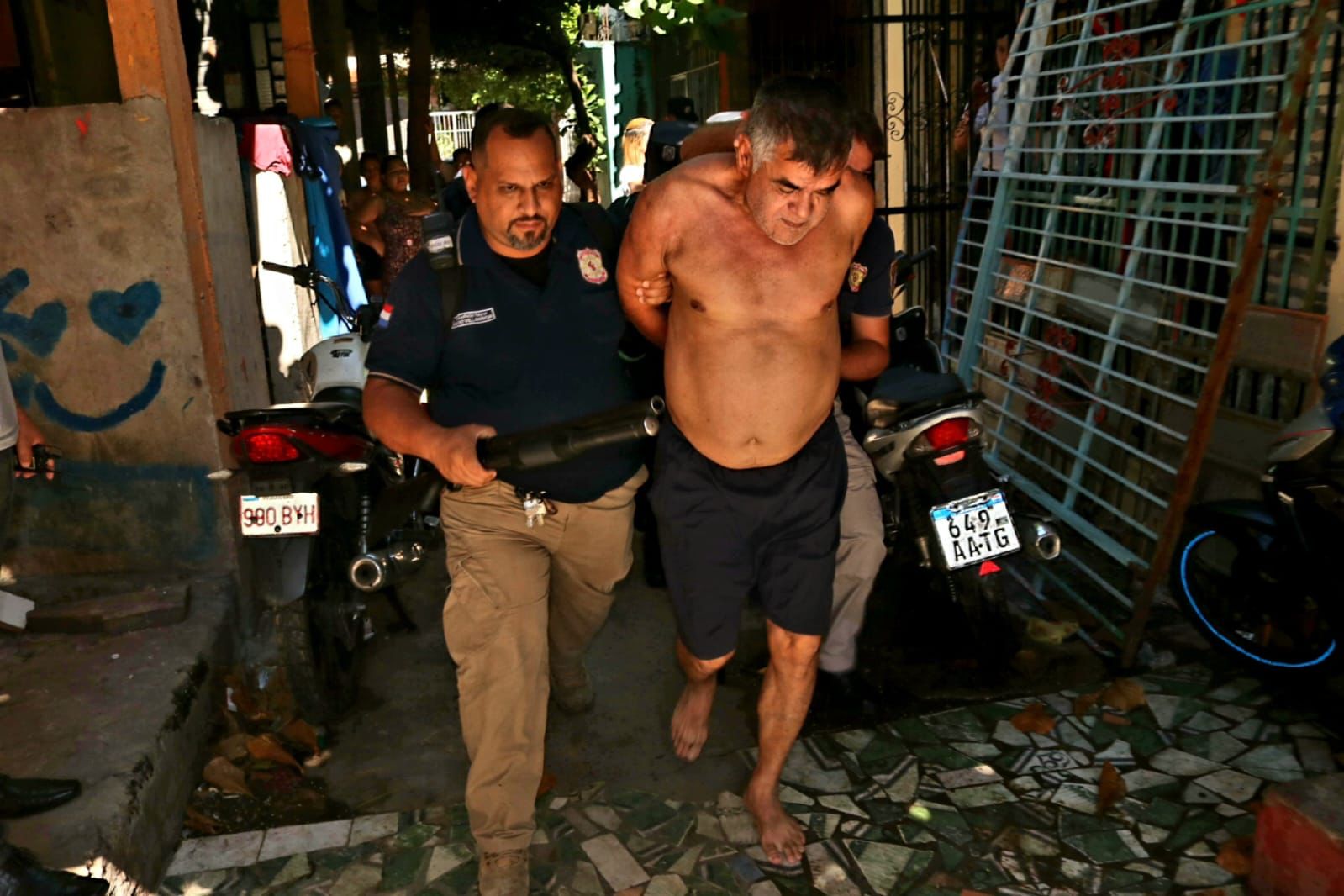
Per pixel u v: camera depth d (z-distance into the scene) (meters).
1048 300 5.20
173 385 3.91
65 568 4.07
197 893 2.80
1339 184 3.91
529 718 2.68
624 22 23.02
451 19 17.08
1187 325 4.24
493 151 2.51
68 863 2.51
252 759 3.38
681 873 2.82
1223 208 4.22
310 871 2.86
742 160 2.42
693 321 2.60
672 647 4.03
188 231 3.81
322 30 13.44
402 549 3.39
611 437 2.30
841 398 3.85
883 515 3.95
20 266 3.80
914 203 7.16
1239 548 3.61
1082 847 2.88
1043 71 5.80
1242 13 3.90
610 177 24.06
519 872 2.64
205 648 3.59
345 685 3.67
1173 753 3.25
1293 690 3.54
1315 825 2.49
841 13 7.37
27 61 6.83
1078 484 4.47
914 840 2.93
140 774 2.87
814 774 3.21
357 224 8.45
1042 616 4.13
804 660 2.83
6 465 3.01
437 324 2.66
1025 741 3.34
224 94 11.80
